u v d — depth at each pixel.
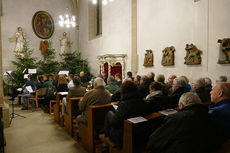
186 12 6.42
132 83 2.75
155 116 2.61
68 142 4.17
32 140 4.30
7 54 12.20
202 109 1.84
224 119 2.09
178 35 6.73
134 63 8.98
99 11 13.56
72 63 13.77
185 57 6.30
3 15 12.12
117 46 10.40
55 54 14.25
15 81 10.99
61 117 5.31
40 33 13.55
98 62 12.52
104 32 11.69
